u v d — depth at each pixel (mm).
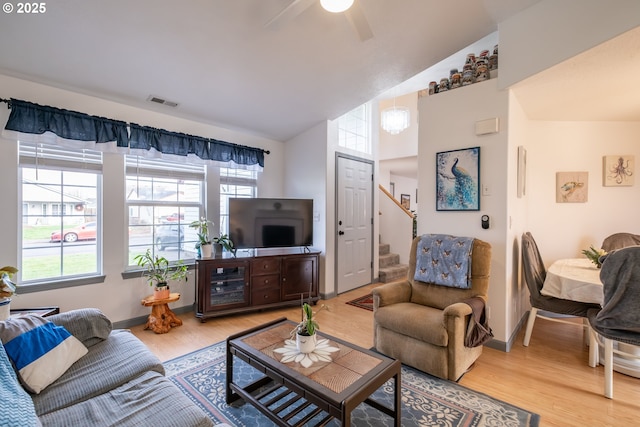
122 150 3080
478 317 2342
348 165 4637
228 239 3717
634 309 1869
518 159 3014
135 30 2328
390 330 2518
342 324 3373
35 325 1661
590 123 3617
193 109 3471
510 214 2795
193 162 3641
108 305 3068
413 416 1878
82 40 2346
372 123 5195
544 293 2646
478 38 2842
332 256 4355
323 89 3459
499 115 2746
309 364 1668
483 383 2227
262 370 1711
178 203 3629
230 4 2217
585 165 3627
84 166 2934
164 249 3521
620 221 3580
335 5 1783
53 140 2697
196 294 3502
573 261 3195
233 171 4137
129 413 1308
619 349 2506
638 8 1788
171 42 2492
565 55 2182
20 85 2596
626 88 2680
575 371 2395
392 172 8203
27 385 1426
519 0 2369
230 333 3098
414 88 5023
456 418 1857
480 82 2863
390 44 2811
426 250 2859
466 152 2938
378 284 5188
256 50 2729
